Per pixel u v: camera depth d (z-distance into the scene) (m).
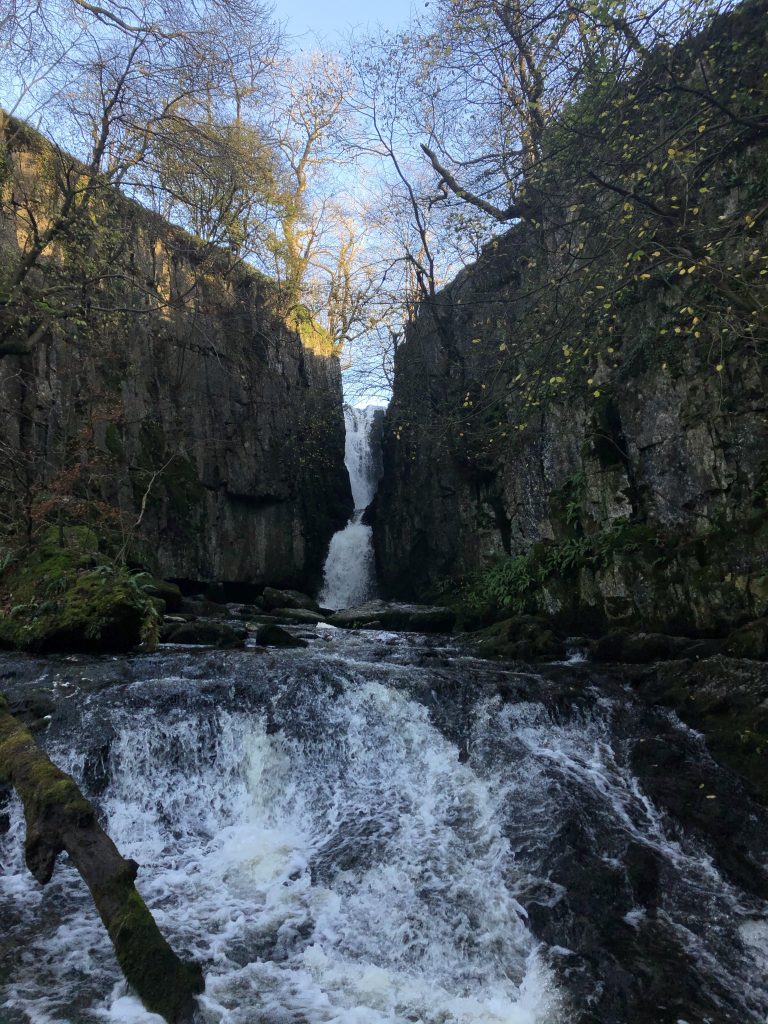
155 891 5.23
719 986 4.40
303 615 16.59
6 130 13.44
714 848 5.80
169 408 18.41
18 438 14.39
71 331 14.80
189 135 13.16
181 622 11.55
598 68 8.89
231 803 6.54
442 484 19.36
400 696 7.55
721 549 9.91
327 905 5.19
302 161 23.39
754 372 9.90
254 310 21.27
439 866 5.49
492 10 10.70
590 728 7.72
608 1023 4.02
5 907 4.86
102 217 13.99
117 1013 3.88
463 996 4.36
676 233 8.27
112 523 15.43
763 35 9.21
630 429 11.93
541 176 11.20
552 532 14.51
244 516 20.58
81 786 6.16
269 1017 4.02
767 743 6.98
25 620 9.35
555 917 4.88
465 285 18.50
